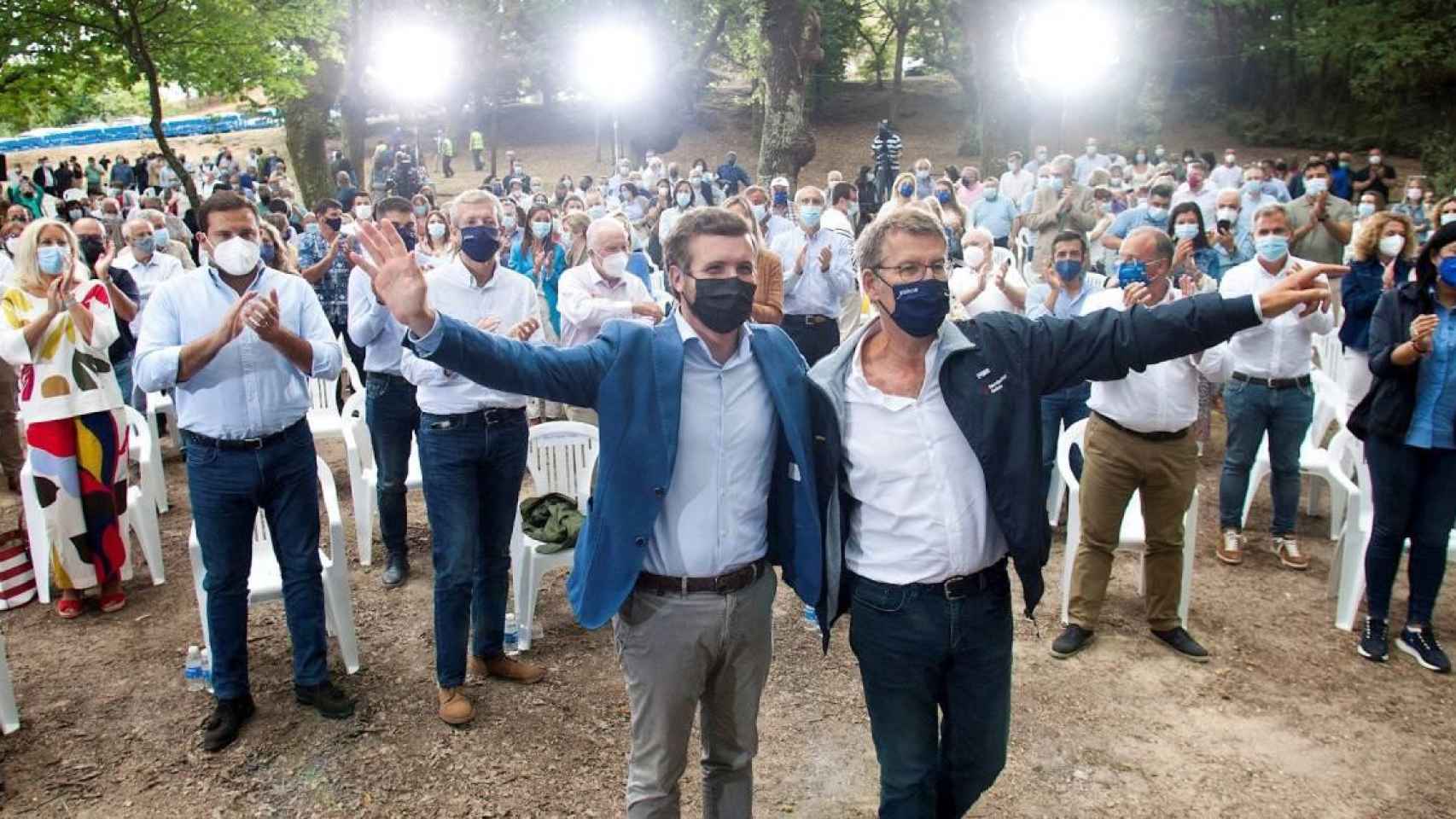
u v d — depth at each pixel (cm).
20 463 700
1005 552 276
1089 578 469
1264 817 354
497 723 413
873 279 261
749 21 3244
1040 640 486
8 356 482
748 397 271
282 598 439
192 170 2931
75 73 1385
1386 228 541
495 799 366
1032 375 265
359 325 483
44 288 493
